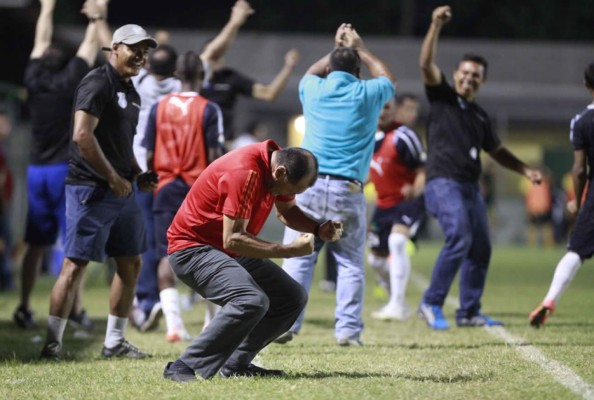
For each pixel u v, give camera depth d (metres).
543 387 14.38
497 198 83.50
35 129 24.61
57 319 18.39
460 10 101.88
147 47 18.08
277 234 77.62
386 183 26.19
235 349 14.95
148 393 14.13
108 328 18.73
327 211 19.44
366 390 14.21
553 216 78.88
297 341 20.92
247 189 14.30
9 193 37.66
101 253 18.23
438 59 81.44
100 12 24.06
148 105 23.22
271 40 78.75
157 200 21.78
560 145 82.38
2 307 30.31
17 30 66.38
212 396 13.76
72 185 18.16
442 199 23.28
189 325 24.98
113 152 18.17
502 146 24.08
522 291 35.31
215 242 15.03
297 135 77.75
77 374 16.30
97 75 17.84
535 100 81.50
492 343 19.89
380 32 102.62
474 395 13.83
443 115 23.55
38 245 24.80
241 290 14.65
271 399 13.55
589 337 20.58
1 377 16.05
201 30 104.12
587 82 21.38
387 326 24.06
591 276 44.78
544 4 100.69
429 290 23.55
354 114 19.47
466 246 23.16
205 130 21.70
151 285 23.66
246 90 27.09
